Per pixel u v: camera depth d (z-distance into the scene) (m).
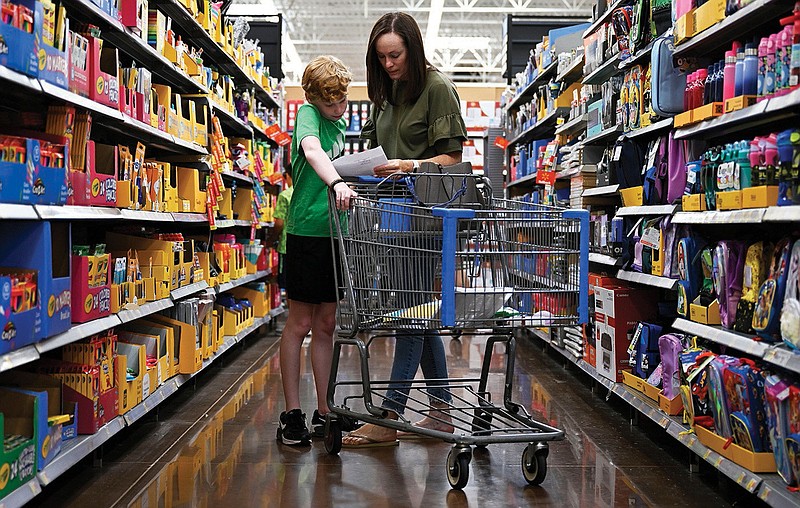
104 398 3.17
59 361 3.05
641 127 4.07
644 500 2.88
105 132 4.26
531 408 4.48
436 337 3.81
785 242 2.68
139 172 3.77
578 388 5.08
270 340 7.22
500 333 3.48
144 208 3.86
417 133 3.68
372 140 3.99
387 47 3.54
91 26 3.27
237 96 6.64
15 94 2.94
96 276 3.13
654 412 3.65
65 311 2.77
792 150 2.53
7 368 2.29
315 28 17.03
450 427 3.79
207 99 5.00
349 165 3.34
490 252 2.95
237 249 6.21
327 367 3.81
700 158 3.43
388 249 3.10
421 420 3.90
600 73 5.03
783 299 2.63
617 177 4.45
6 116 3.00
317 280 3.58
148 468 3.24
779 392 2.55
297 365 3.70
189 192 4.74
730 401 2.86
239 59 6.46
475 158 11.51
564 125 5.95
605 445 3.68
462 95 12.59
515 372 5.68
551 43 6.96
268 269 7.80
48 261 2.60
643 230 3.92
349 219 3.21
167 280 4.12
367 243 3.14
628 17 4.32
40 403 2.57
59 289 2.71
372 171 3.35
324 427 3.54
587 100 5.36
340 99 3.58
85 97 3.09
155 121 4.02
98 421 3.11
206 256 5.07
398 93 3.71
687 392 3.24
